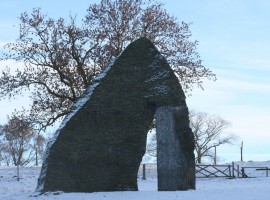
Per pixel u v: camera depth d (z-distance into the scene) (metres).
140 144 18.62
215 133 79.19
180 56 37.34
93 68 36.59
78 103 18.28
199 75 37.62
